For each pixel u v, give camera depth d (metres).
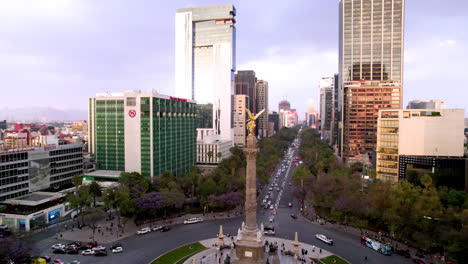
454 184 141.12
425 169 146.88
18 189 144.12
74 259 94.56
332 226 127.81
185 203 151.38
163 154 193.62
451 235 90.38
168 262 93.69
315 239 113.69
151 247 105.06
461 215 98.25
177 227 125.69
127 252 100.56
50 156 164.62
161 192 136.00
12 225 121.75
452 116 158.75
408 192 118.44
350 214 131.25
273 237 115.38
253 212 93.94
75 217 135.62
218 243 105.19
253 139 93.25
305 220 135.50
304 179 165.75
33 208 131.25
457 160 140.88
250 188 93.50
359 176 179.38
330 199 138.75
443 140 159.88
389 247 99.44
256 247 90.81
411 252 101.12
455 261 91.81
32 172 152.00
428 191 125.62
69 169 178.62
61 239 111.19
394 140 166.88
